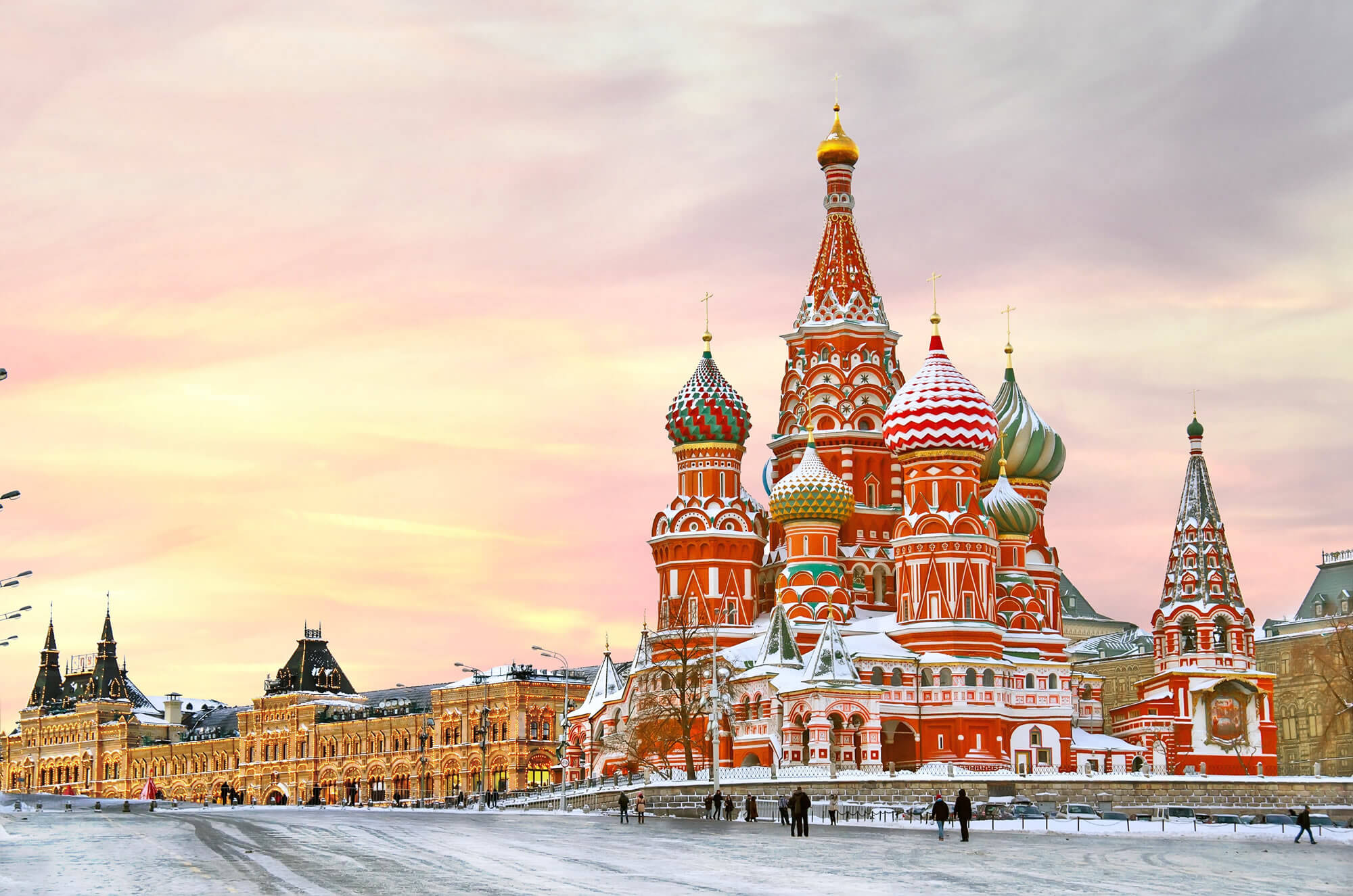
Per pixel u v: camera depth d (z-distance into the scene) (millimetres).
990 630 153500
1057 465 180125
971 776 125062
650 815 129875
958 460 157000
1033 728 156125
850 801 124125
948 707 151250
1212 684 168250
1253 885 64625
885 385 172625
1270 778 127938
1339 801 128500
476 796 199000
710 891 60250
